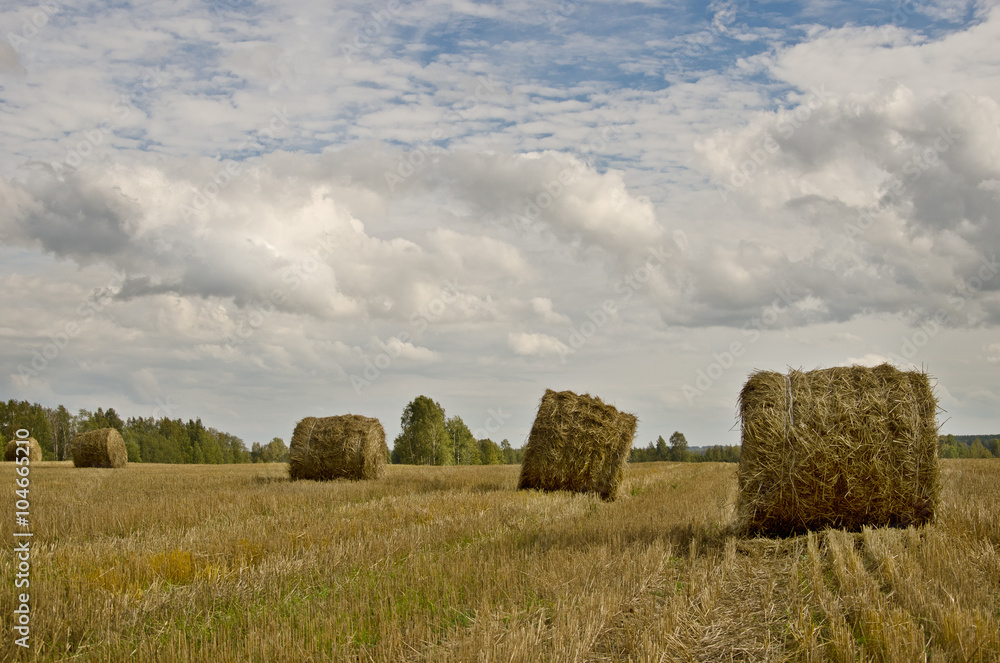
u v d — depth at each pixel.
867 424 8.80
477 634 5.04
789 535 9.16
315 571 7.11
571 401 16.77
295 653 4.82
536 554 7.68
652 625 5.39
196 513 11.44
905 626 5.00
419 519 10.84
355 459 20.53
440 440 59.03
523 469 16.83
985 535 8.09
